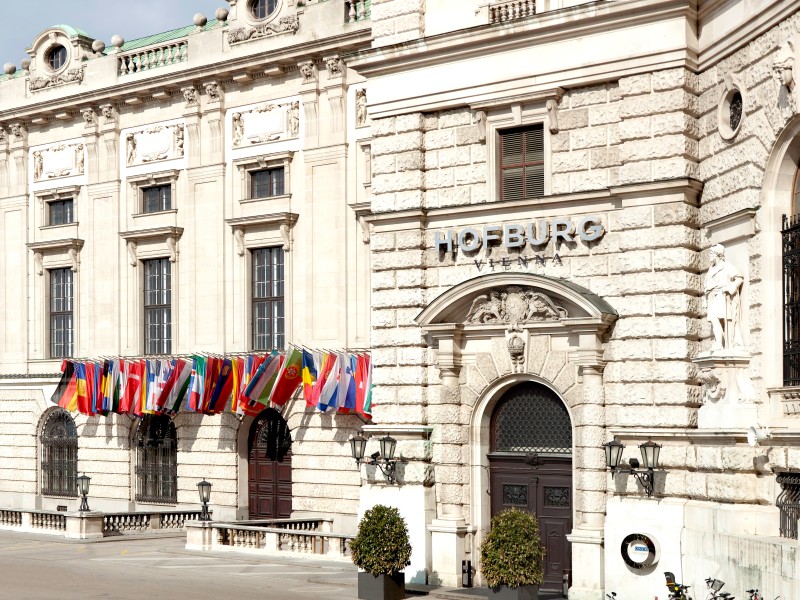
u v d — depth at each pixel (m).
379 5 34.25
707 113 29.05
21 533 45.75
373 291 34.06
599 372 30.09
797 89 24.48
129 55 49.78
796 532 24.72
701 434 27.52
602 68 30.25
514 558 27.17
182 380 45.69
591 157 30.64
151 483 48.81
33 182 53.25
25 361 53.09
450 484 32.31
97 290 50.53
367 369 40.50
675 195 29.09
